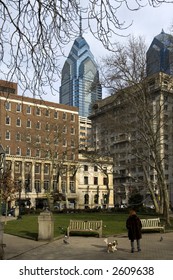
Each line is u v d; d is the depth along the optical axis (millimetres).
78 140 77938
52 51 7473
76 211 51688
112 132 40375
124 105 35344
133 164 46375
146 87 31844
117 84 31125
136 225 13844
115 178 99375
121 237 19203
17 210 43531
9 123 72812
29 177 74438
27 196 76625
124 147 71375
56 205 76125
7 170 43469
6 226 25000
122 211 50250
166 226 25328
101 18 7090
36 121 71438
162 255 13055
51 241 16859
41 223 17078
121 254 13242
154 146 31125
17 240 17375
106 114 37750
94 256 12758
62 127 65312
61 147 78500
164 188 29594
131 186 82438
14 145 75625
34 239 17469
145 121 32844
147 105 31734
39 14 7199
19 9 7133
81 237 18844
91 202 90000
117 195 100000
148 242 16953
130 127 35969
